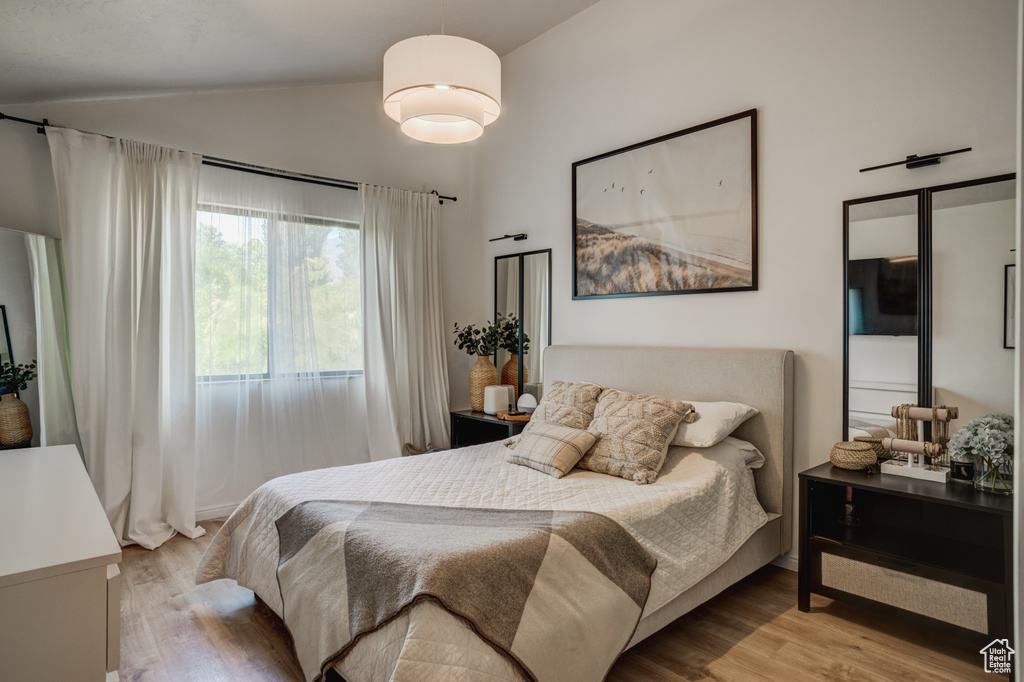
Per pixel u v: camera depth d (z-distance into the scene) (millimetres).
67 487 1744
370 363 4133
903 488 2068
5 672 1062
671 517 2123
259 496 2379
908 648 2053
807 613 2326
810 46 2699
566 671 1562
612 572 1800
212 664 1960
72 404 2980
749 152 2906
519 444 2803
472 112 2119
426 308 4449
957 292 2240
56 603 1106
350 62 3799
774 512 2689
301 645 1808
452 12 3494
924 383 2311
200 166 3441
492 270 4582
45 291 2883
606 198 3627
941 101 2305
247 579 2250
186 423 3309
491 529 1793
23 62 2588
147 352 3182
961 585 1905
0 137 2920
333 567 1782
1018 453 1224
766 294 2861
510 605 1522
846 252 2547
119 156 3131
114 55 2766
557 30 3984
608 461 2525
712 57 3092
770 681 1851
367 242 4137
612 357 3414
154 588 2576
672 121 3283
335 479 2445
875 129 2488
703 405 2723
